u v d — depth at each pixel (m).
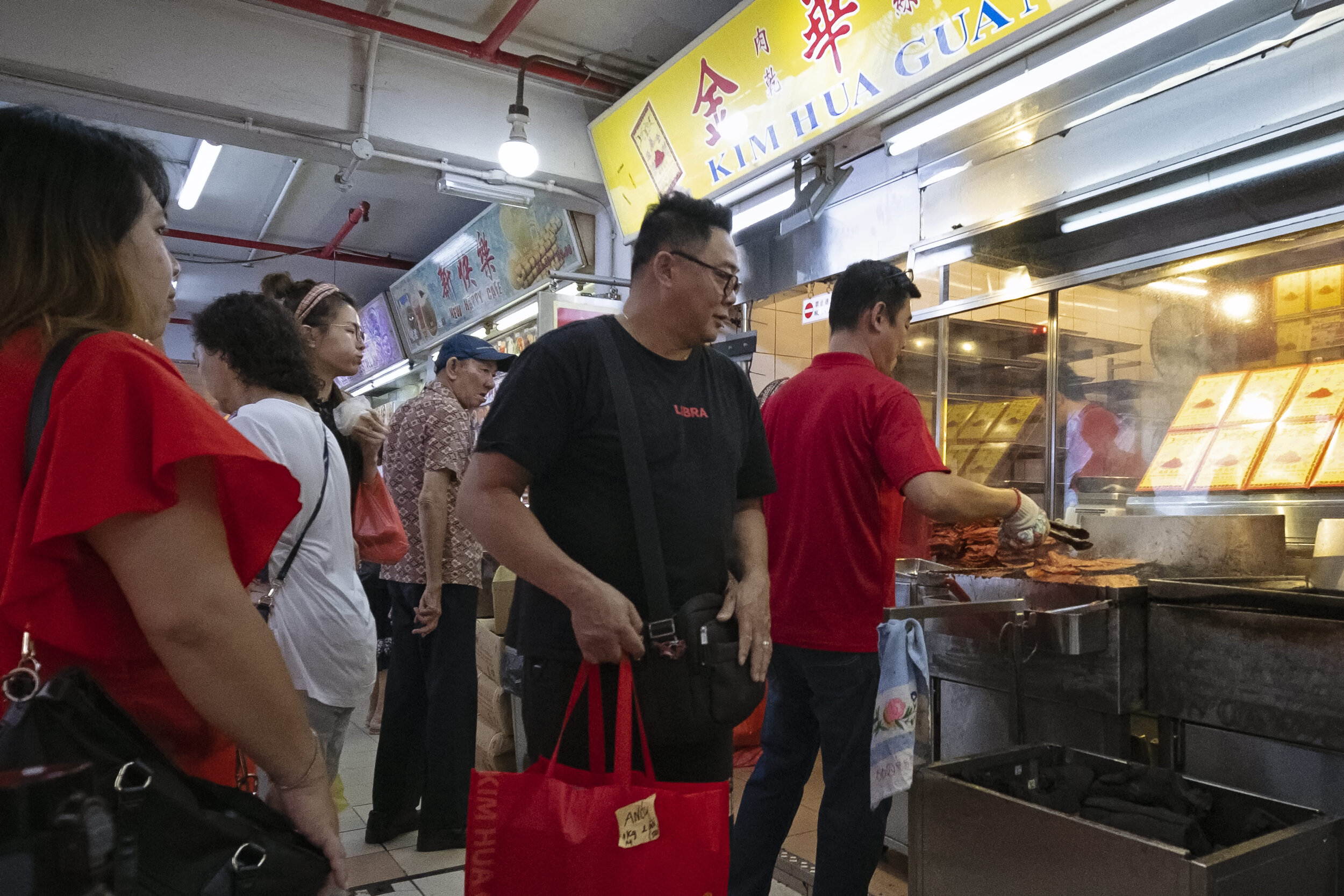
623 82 4.94
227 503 0.84
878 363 2.13
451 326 7.57
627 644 1.21
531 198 5.18
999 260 3.51
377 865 2.67
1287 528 2.85
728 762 1.45
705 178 4.25
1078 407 3.73
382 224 7.40
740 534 1.58
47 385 0.75
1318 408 2.95
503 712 3.33
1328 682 1.71
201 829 0.73
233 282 9.07
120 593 0.79
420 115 4.66
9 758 0.63
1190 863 1.43
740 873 2.03
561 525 1.37
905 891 2.36
